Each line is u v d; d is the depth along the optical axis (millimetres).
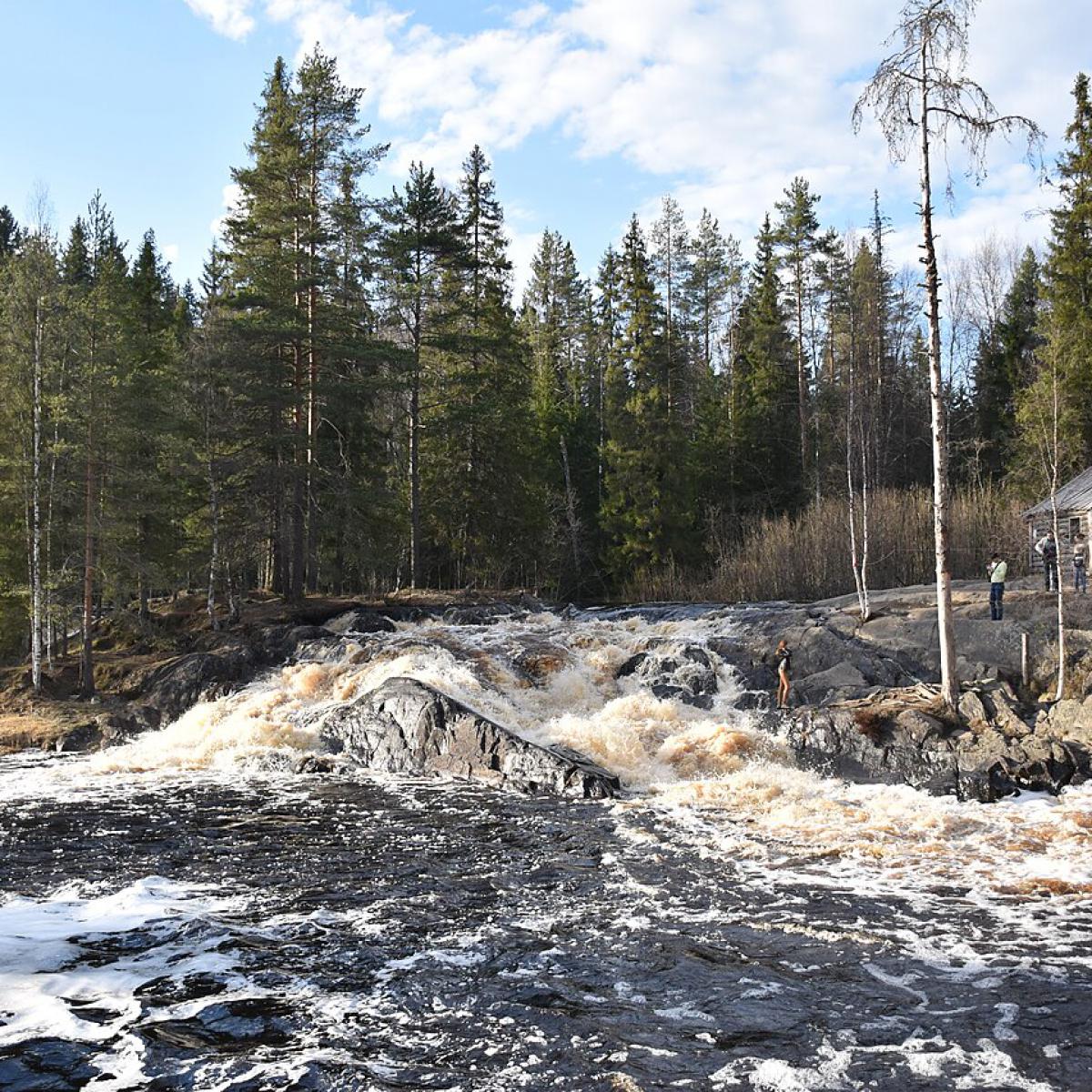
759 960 9047
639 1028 7473
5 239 69250
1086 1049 7113
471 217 49312
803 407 55312
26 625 30734
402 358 36094
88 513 28000
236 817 15430
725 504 54688
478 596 36062
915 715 18375
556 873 12156
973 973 8719
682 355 59844
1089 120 40875
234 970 8547
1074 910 10625
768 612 27078
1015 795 16500
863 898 11062
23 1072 6383
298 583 34375
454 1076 6602
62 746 23250
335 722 21312
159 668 28094
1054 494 20281
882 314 57812
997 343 60219
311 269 34281
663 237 67812
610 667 24938
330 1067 6648
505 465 46281
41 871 12125
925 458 56625
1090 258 40062
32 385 28656
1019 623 21500
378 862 12656
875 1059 6945
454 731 19391
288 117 35406
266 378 33375
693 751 19109
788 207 57406
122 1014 7484
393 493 38188
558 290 77375
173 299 74125
